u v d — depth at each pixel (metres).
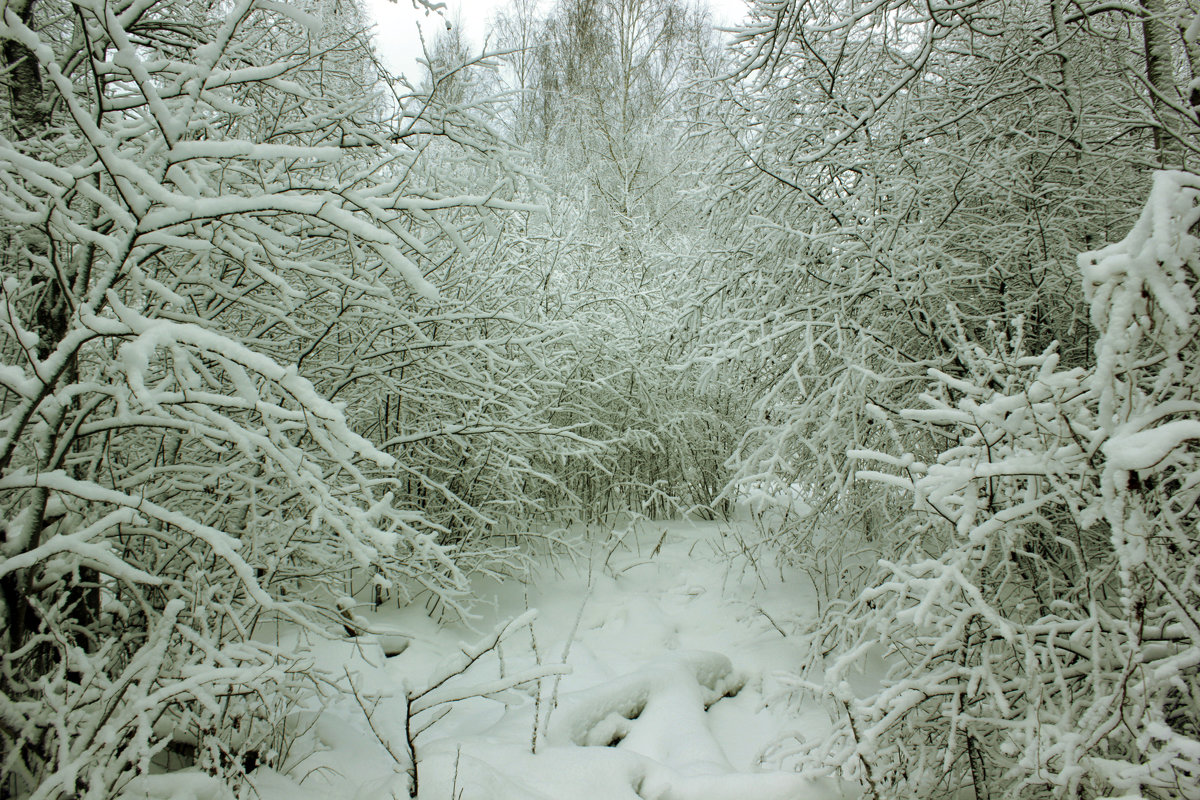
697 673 3.45
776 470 4.09
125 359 1.73
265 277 2.37
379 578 2.68
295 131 3.06
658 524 6.29
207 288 3.14
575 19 14.40
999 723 2.13
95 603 2.60
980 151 3.87
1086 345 3.68
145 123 2.30
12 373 1.91
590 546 5.46
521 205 2.51
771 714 3.27
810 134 4.20
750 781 2.47
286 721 2.73
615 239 7.53
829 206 3.99
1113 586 3.12
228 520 3.05
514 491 4.83
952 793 2.42
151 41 3.07
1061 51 3.66
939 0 3.82
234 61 3.02
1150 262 1.51
